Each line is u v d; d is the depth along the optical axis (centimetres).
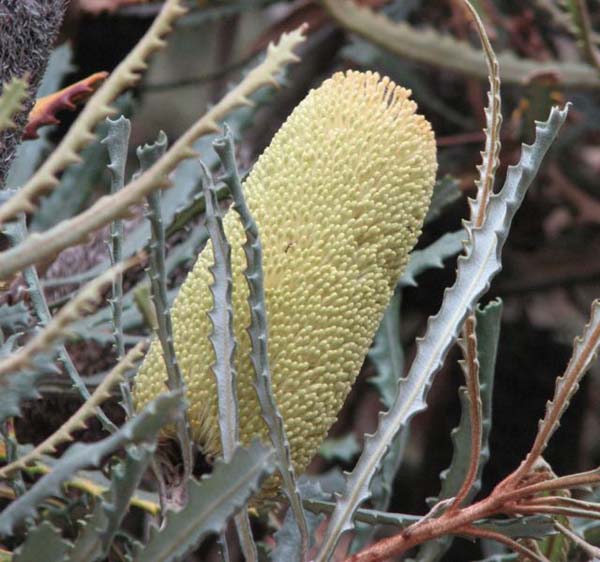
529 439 122
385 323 79
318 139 56
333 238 55
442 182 78
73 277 72
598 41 115
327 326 55
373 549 56
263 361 53
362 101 57
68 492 66
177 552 47
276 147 57
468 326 56
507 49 124
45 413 71
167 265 71
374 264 56
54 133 98
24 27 53
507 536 59
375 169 56
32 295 55
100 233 76
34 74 54
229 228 56
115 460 63
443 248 76
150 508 63
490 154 57
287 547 59
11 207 44
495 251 57
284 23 123
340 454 96
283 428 53
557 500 56
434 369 56
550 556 66
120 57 104
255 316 53
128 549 61
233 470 46
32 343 43
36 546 45
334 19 112
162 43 45
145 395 55
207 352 55
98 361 71
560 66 117
